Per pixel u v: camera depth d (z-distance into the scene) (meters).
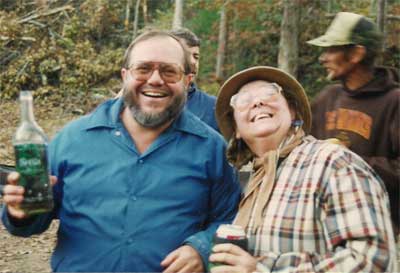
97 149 2.37
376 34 2.87
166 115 2.34
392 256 1.88
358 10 12.67
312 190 1.99
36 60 14.38
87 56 14.90
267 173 2.12
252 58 14.80
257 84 2.25
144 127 2.38
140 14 17.11
